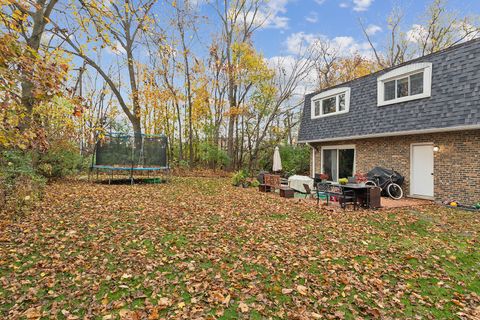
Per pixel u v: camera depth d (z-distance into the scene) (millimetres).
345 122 13797
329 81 27812
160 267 4293
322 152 16172
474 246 5555
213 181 16500
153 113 23000
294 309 3369
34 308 3174
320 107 15875
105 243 5102
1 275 3826
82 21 6098
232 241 5555
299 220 7406
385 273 4371
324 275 4234
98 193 9945
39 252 4586
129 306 3297
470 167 9203
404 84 11266
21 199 6789
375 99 12477
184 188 12844
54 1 8344
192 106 22969
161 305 3318
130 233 5699
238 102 22750
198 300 3453
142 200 9172
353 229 6633
